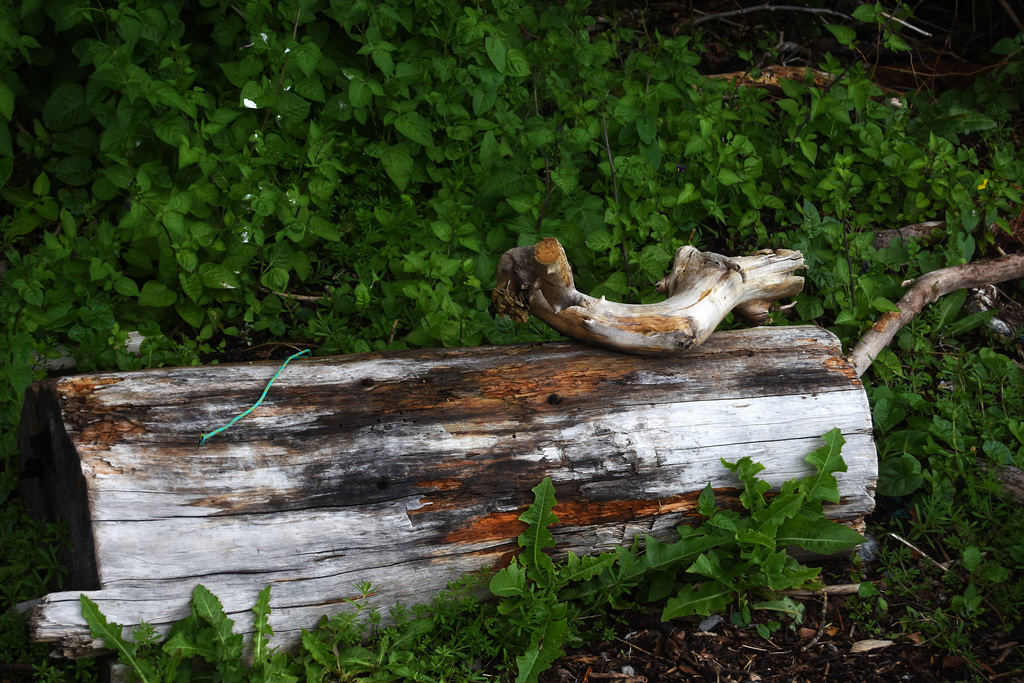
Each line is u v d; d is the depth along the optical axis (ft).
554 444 9.02
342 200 13.47
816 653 9.19
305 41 12.76
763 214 15.08
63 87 12.34
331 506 8.31
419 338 11.66
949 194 14.47
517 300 10.11
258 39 12.34
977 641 9.36
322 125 13.34
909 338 12.88
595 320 9.78
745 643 9.25
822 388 9.87
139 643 7.47
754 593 9.59
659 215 13.21
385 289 12.35
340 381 9.14
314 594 8.16
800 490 9.29
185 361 11.44
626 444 9.14
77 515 8.11
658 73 15.55
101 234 11.52
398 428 8.83
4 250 12.23
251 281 12.37
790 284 10.96
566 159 13.71
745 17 20.27
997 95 17.46
